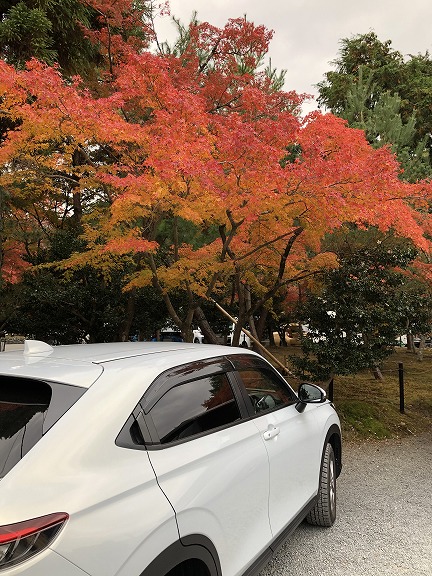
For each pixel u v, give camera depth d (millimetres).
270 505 2807
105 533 1640
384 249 8000
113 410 1975
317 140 5828
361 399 9039
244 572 2441
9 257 11453
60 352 2500
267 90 8828
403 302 7824
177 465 2094
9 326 10742
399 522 4094
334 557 3461
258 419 2947
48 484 1624
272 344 20766
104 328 9656
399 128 13344
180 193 5719
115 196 6398
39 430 1799
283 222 6645
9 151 5664
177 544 1893
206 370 2711
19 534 1442
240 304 8539
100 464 1802
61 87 5375
